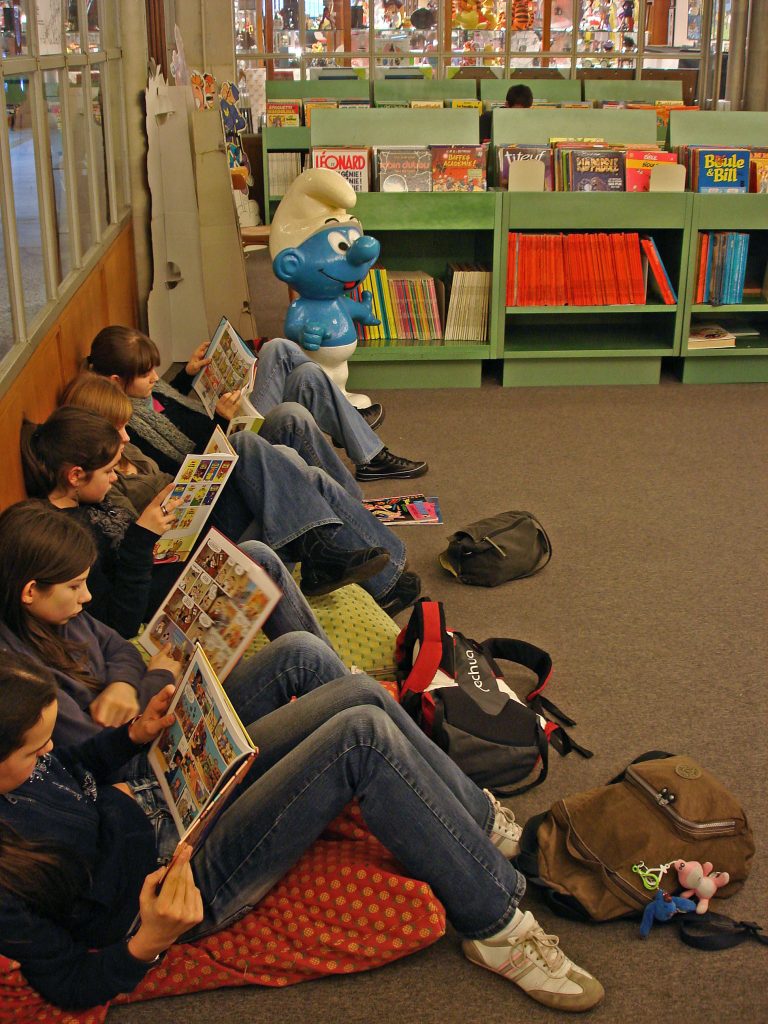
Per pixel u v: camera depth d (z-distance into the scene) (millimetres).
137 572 2246
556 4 10227
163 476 2934
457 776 1994
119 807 1691
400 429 4934
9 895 1437
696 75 10406
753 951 1911
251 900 1793
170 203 5395
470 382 5617
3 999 1485
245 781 1876
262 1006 1778
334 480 3133
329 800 1746
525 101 7938
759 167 5469
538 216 5340
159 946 1487
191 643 1974
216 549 2023
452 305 5504
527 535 3430
